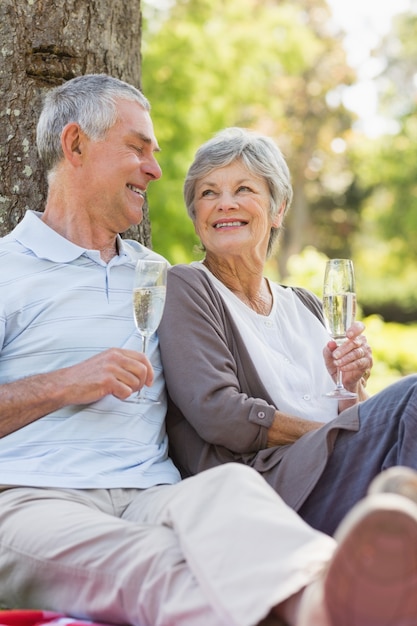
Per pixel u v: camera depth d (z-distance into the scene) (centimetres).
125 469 333
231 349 368
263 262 393
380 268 2830
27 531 292
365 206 3033
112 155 367
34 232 362
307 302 415
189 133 1187
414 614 212
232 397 345
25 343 345
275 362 374
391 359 1228
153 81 1195
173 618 250
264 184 389
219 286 382
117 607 268
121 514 323
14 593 297
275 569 236
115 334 353
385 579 208
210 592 243
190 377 348
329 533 326
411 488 223
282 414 347
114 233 377
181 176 1141
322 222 3105
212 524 254
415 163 2564
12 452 327
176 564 259
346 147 2772
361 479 320
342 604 212
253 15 1576
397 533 204
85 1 437
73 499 314
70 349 346
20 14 425
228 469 267
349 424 323
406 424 307
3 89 423
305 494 325
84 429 332
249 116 2295
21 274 351
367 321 1247
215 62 1309
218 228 385
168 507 268
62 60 433
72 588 281
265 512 251
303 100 2730
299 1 2675
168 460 353
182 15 1329
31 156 425
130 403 338
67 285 354
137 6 461
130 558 268
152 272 322
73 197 369
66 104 371
